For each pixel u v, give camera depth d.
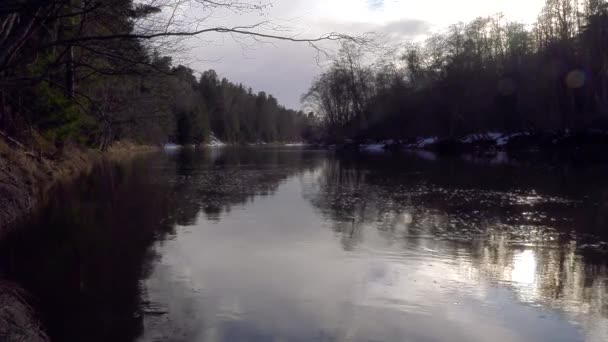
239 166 33.12
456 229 11.30
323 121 81.19
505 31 51.84
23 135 18.77
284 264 8.43
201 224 11.95
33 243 9.79
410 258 8.83
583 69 37.38
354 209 14.17
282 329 5.85
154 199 16.27
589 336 5.70
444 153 44.91
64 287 7.23
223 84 115.00
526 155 35.81
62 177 20.36
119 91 25.09
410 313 6.32
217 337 5.63
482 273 7.95
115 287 7.25
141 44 7.62
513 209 13.84
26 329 5.24
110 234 10.73
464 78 47.94
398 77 58.66
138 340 5.56
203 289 7.18
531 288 7.27
